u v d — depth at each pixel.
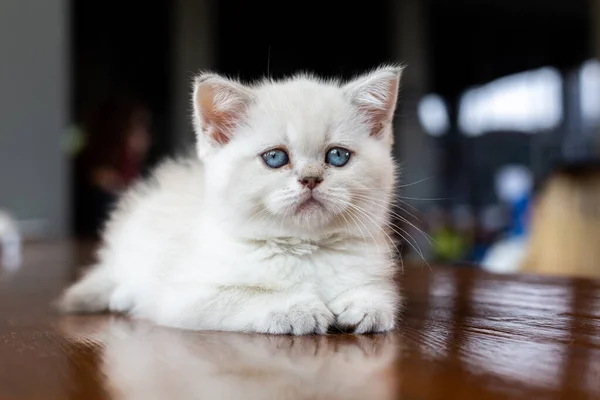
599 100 1.56
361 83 0.41
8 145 1.16
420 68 1.68
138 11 1.53
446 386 0.27
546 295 0.46
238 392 0.26
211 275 0.38
